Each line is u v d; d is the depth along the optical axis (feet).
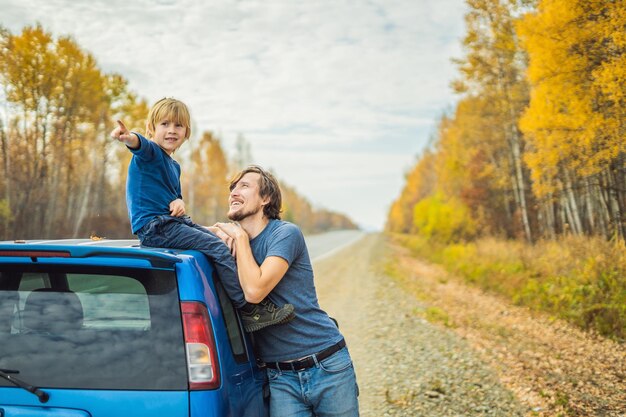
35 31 88.17
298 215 554.05
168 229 10.21
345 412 10.85
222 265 9.93
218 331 8.91
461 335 35.27
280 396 10.80
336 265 97.40
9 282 8.80
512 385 24.02
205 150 250.37
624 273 39.45
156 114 11.92
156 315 8.54
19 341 8.52
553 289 44.75
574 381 24.41
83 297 8.68
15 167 91.20
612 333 33.55
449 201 112.37
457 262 77.46
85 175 122.01
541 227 88.07
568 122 44.70
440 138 135.23
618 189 48.91
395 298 53.06
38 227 97.04
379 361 29.45
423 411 21.35
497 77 76.84
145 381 8.30
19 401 8.32
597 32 41.27
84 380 8.30
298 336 10.65
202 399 8.29
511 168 92.02
